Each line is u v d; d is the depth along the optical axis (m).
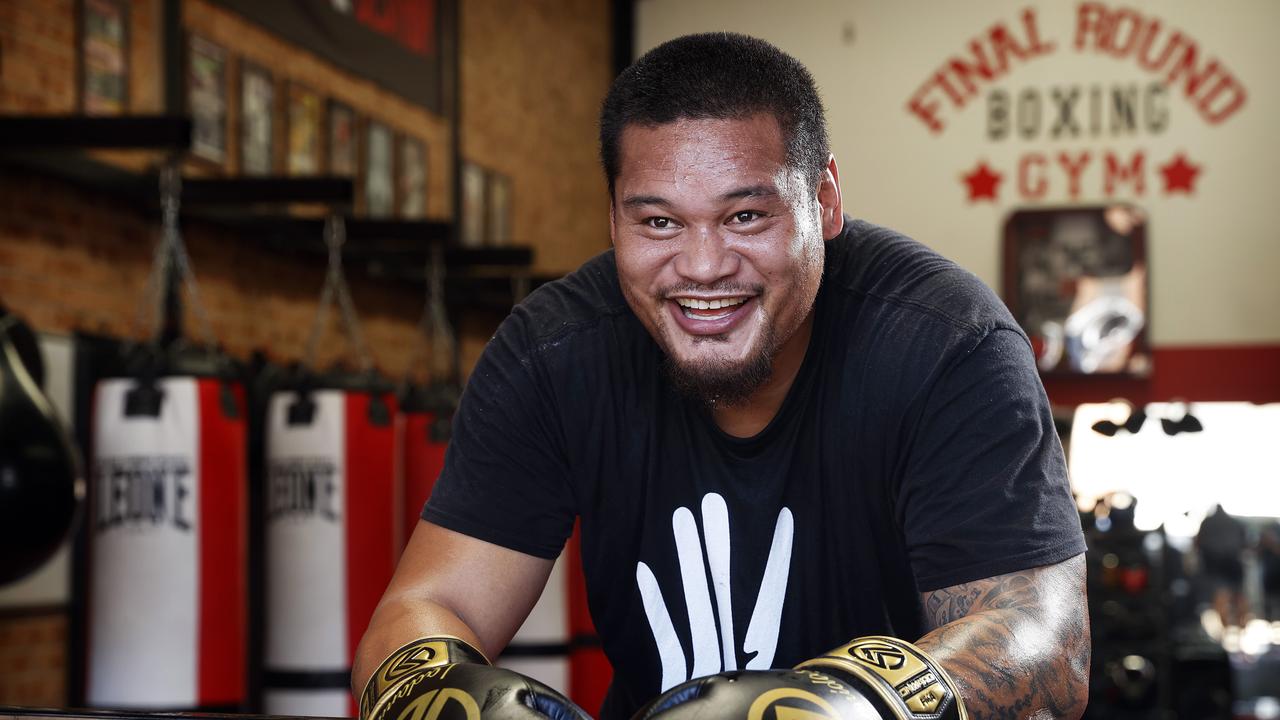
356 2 6.27
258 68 5.38
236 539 3.91
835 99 9.62
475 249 5.83
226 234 5.09
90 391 4.19
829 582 1.36
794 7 9.70
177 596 3.72
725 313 1.19
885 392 1.29
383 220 5.17
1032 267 9.27
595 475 1.39
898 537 1.35
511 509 1.40
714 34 1.21
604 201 9.43
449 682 0.98
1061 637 1.13
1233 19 9.20
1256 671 6.66
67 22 4.29
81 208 4.30
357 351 6.11
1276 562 6.72
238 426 3.95
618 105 1.20
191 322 4.84
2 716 1.05
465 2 7.50
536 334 1.42
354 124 6.18
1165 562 5.98
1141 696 5.77
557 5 8.75
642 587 1.40
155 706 3.69
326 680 4.30
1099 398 9.16
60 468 3.12
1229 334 9.09
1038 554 1.18
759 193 1.15
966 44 9.49
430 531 1.40
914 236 9.48
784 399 1.33
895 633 1.40
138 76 4.65
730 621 1.37
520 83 8.20
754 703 0.89
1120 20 9.33
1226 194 9.16
